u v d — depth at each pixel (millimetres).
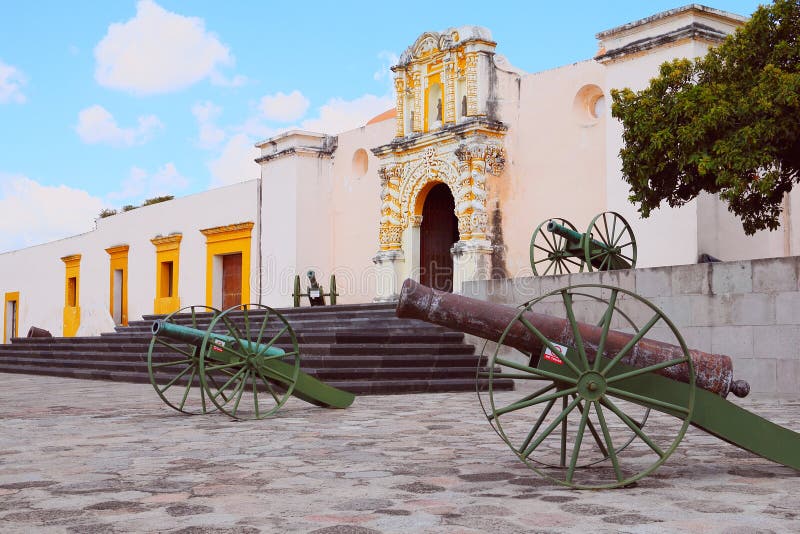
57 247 41438
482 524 4641
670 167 13414
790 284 11984
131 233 35906
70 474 6312
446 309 6383
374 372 14266
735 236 16156
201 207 31516
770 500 5270
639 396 5758
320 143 27109
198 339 10359
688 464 6648
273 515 4891
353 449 7527
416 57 22953
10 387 17078
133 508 5109
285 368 10617
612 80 17109
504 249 20922
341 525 4633
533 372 5816
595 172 18922
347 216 26438
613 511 4953
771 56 12633
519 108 20859
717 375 6102
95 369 20500
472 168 20891
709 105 12578
